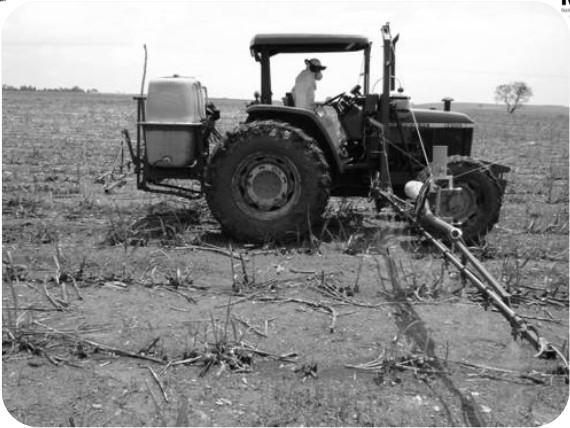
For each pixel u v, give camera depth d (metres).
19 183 8.90
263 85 6.30
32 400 3.06
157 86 6.00
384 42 6.02
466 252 3.59
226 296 4.47
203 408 3.02
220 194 5.80
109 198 7.98
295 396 3.12
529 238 6.37
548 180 10.59
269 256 5.48
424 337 3.83
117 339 3.73
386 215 6.97
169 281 4.69
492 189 5.86
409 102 6.61
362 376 3.35
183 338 3.75
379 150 6.24
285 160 5.73
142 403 3.07
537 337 2.68
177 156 6.00
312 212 5.77
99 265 5.04
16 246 5.51
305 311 4.22
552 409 3.07
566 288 4.76
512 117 53.56
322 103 6.63
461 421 2.95
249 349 3.59
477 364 3.49
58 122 24.06
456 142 6.67
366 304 4.35
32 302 4.29
